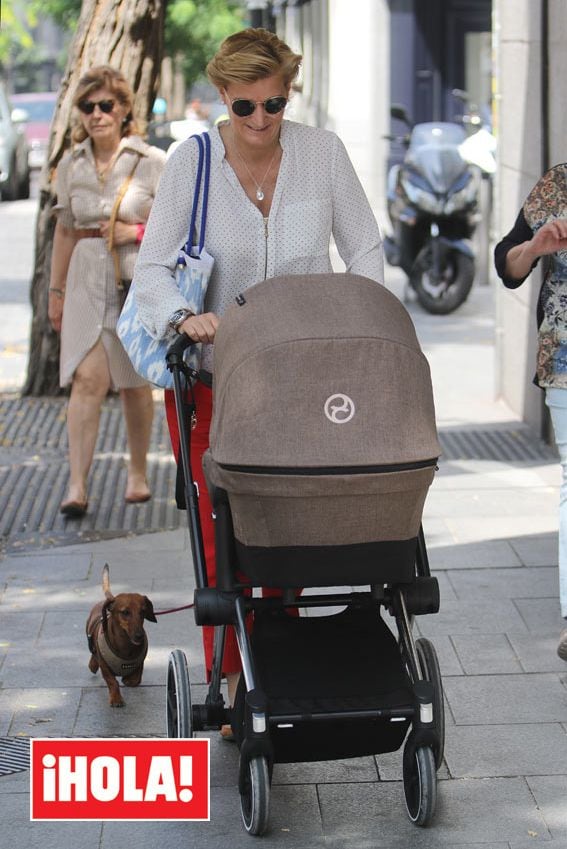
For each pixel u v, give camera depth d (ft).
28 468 37.83
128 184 32.63
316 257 19.39
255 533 17.01
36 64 302.45
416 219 63.05
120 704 22.30
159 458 38.86
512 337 44.01
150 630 25.66
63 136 46.21
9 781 19.79
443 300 63.46
